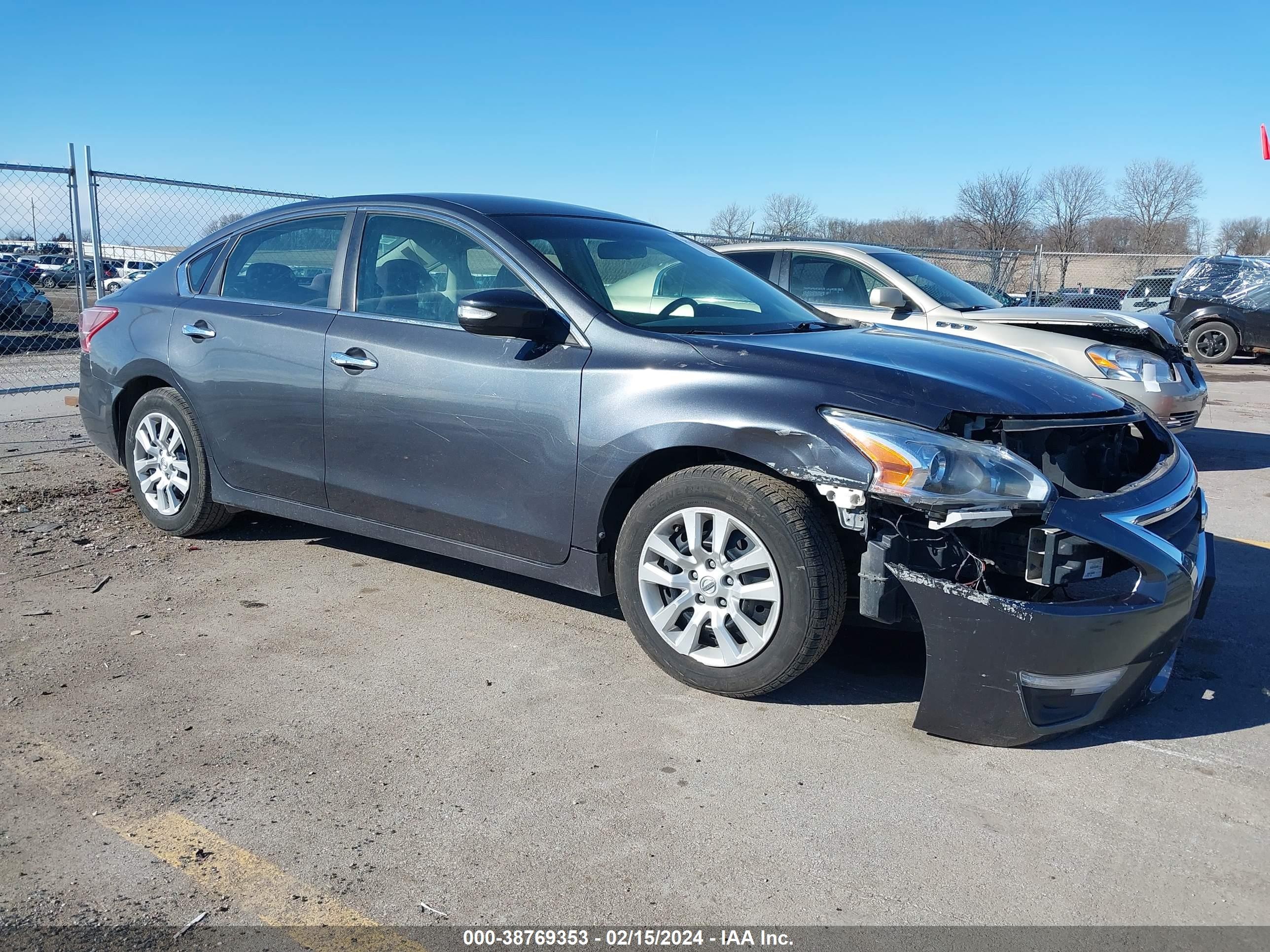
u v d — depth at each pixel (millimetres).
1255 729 3123
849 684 3375
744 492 3021
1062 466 3059
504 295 3363
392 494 3887
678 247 4316
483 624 3850
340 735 2947
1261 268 15805
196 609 3941
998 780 2777
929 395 2936
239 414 4332
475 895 2240
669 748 2914
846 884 2303
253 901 2203
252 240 4547
